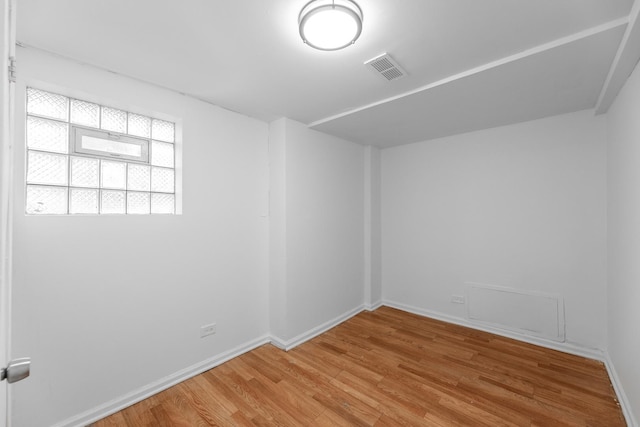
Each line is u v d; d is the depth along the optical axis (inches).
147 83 81.6
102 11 52.9
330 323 127.6
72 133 72.7
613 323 86.4
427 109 99.4
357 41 62.5
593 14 53.3
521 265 113.3
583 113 100.1
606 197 95.3
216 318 97.4
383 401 77.0
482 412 72.2
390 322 133.1
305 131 118.4
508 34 59.9
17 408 61.7
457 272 130.6
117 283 75.5
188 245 90.2
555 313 105.3
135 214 79.4
